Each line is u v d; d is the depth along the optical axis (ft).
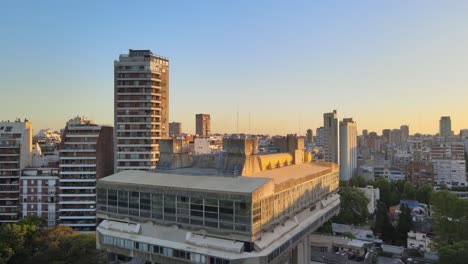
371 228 491.72
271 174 311.47
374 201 596.29
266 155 343.05
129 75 515.50
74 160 469.98
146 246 263.70
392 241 437.17
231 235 233.55
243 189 234.99
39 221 379.35
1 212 457.68
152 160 512.22
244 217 229.04
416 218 510.58
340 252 405.59
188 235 247.91
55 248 311.68
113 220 290.35
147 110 513.45
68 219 460.55
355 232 484.74
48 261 307.78
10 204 461.37
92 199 469.16
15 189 463.83
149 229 267.39
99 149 487.61
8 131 481.46
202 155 344.49
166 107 547.08
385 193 637.71
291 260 326.65
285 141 408.46
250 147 301.63
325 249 417.08
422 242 408.46
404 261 379.14
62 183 464.65
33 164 514.27
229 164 300.40
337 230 495.41
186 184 258.16
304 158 434.30
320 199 372.79
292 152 398.62
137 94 513.86
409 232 424.87
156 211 263.49
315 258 384.88
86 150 472.44
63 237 331.16
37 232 344.49
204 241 240.94
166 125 545.03
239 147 296.71
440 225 389.39
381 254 402.52
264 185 243.81
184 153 343.67
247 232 228.22
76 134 472.44
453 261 292.61
